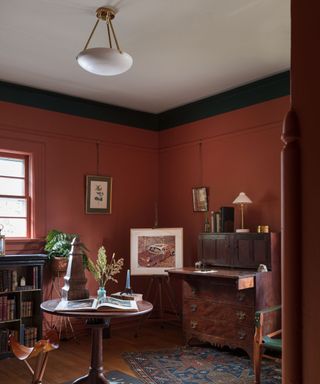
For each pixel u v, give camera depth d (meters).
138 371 4.04
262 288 4.37
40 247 5.29
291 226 0.70
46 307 3.22
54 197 5.47
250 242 4.78
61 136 5.58
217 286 4.64
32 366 4.25
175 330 5.69
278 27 3.78
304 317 0.68
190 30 3.84
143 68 4.75
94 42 4.07
